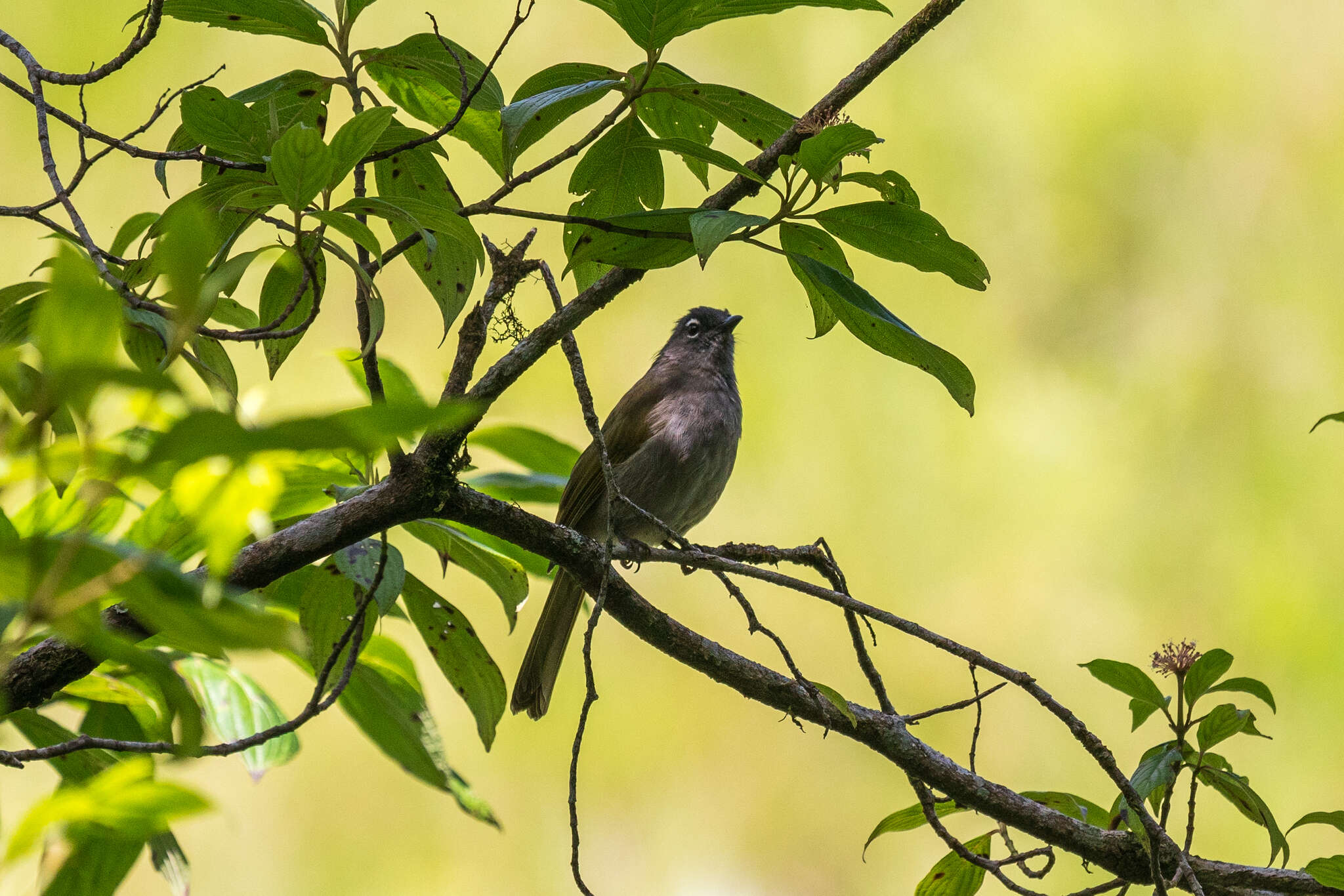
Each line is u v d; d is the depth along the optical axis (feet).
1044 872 19.33
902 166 45.70
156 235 15.30
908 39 18.56
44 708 23.47
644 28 16.48
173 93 16.57
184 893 17.87
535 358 18.10
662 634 19.67
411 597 19.65
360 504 17.21
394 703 20.16
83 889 17.16
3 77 16.34
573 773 17.02
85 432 6.54
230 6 16.93
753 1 15.96
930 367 17.34
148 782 7.49
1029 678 18.42
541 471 23.88
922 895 21.15
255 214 14.70
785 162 16.02
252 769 19.08
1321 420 17.22
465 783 20.31
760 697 20.15
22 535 16.61
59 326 6.35
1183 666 18.38
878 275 45.16
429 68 17.79
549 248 44.39
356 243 14.02
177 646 7.80
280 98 17.83
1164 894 17.97
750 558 20.77
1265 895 19.43
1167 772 18.15
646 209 19.86
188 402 6.17
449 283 17.87
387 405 6.13
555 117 17.89
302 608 18.49
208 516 6.69
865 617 18.17
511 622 19.89
